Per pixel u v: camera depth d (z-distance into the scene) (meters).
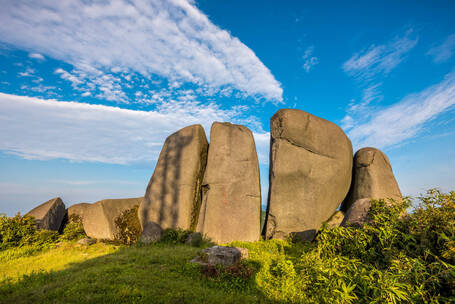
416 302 4.61
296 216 13.01
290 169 13.51
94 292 5.26
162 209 13.46
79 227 14.90
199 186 14.30
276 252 9.87
